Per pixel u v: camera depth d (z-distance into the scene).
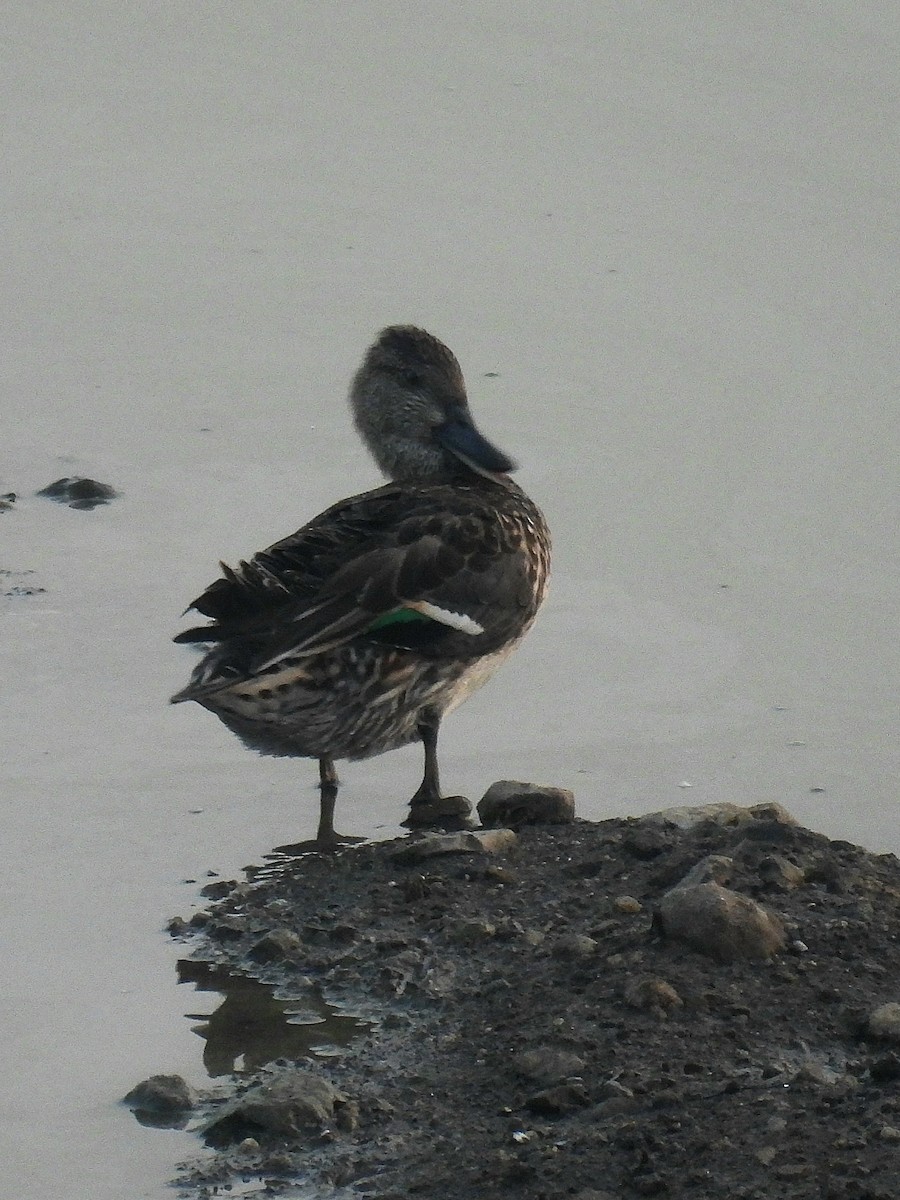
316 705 10.90
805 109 21.30
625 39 22.97
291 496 15.20
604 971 9.10
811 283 18.36
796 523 14.82
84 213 19.91
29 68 22.70
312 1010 9.24
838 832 11.07
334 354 17.45
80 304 18.33
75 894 10.38
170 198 20.20
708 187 20.03
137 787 11.53
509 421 16.25
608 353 17.33
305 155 20.91
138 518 14.87
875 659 13.09
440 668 11.34
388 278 18.66
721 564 14.29
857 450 15.80
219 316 18.09
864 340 17.44
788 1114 7.92
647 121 21.22
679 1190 7.54
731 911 9.12
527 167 20.52
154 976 9.59
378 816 11.33
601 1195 7.56
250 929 9.96
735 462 15.66
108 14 24.02
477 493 12.32
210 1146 8.21
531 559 11.96
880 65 22.09
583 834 10.74
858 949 9.16
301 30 23.50
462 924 9.73
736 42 22.73
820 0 23.66
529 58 22.67
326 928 9.90
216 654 10.53
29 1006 9.32
